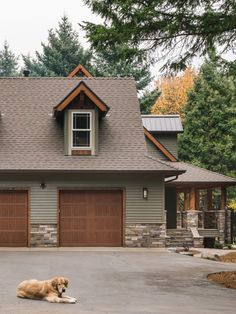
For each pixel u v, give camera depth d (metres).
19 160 25.17
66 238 25.66
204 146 43.28
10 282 15.10
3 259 20.53
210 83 39.22
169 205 31.62
